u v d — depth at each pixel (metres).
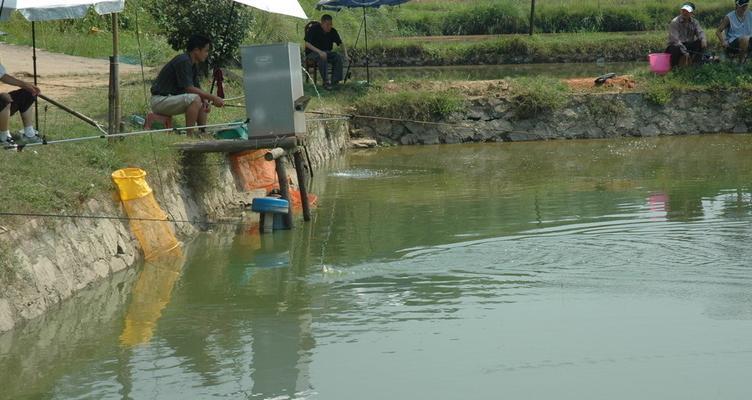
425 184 18.48
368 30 36.44
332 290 11.41
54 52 24.06
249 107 14.01
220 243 13.78
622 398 8.17
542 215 14.98
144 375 8.91
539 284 11.20
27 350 9.51
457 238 13.60
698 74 25.06
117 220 12.38
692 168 19.44
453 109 24.42
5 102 11.84
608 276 11.38
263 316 10.57
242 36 21.58
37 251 10.52
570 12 38.12
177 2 21.11
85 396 8.45
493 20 38.25
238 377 8.84
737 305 10.23
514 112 24.58
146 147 13.75
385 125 24.25
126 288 11.54
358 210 16.02
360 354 9.36
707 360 8.91
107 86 18.62
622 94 24.77
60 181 11.61
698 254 12.09
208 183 15.17
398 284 11.55
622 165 20.11
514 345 9.43
